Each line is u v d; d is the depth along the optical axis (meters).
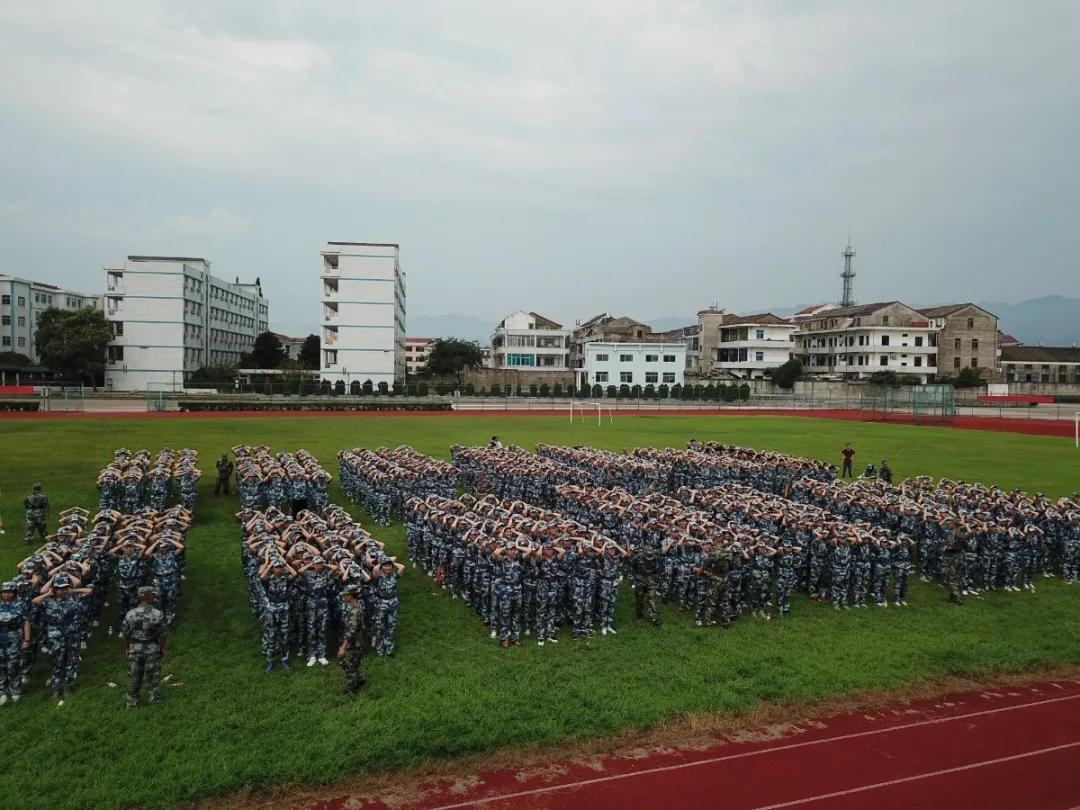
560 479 31.59
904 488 28.73
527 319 129.62
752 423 69.94
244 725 13.80
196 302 107.81
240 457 32.59
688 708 14.84
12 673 14.43
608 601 18.66
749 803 11.96
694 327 142.62
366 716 14.22
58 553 17.70
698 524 21.80
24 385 92.50
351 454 34.41
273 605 15.99
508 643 17.78
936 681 16.41
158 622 14.65
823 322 129.00
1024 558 22.64
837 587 20.78
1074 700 15.76
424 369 121.25
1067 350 131.12
